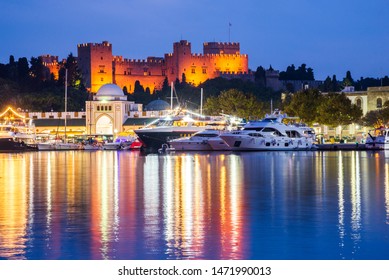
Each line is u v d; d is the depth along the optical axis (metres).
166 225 82.94
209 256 68.75
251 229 80.69
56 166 190.62
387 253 69.75
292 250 71.06
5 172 165.25
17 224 83.75
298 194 112.00
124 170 170.25
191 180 138.12
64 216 89.44
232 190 118.19
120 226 82.38
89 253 69.88
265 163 193.88
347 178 141.00
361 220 86.38
